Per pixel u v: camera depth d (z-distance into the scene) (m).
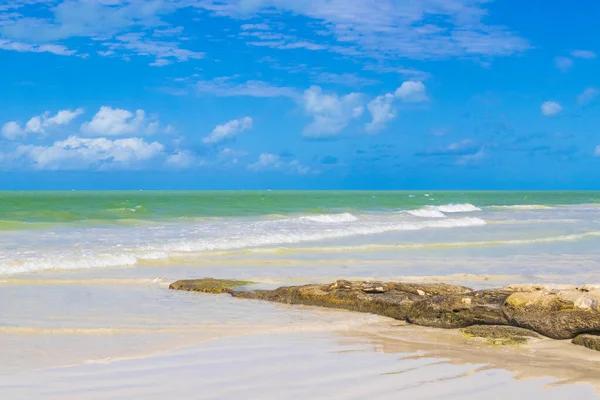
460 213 49.47
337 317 10.71
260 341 8.88
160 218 34.31
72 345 8.55
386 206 58.28
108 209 42.12
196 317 10.60
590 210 57.25
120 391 6.44
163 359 7.80
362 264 18.06
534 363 7.66
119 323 10.04
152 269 16.72
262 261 18.41
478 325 9.58
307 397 6.27
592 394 6.42
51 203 55.91
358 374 7.11
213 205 54.28
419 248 22.47
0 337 8.97
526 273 16.33
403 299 10.80
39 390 6.46
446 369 7.35
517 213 49.91
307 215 38.69
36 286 13.69
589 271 16.81
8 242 21.41
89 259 17.25
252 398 6.23
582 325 8.64
